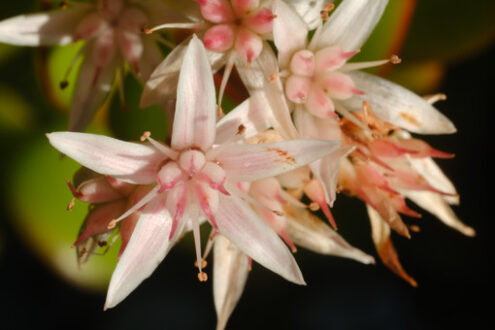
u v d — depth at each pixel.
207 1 0.10
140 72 0.10
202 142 0.09
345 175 0.10
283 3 0.10
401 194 0.10
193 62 0.09
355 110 0.10
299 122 0.10
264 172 0.09
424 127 0.10
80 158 0.09
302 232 0.10
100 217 0.10
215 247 0.10
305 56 0.10
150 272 0.09
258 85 0.10
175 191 0.09
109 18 0.10
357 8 0.10
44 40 0.10
